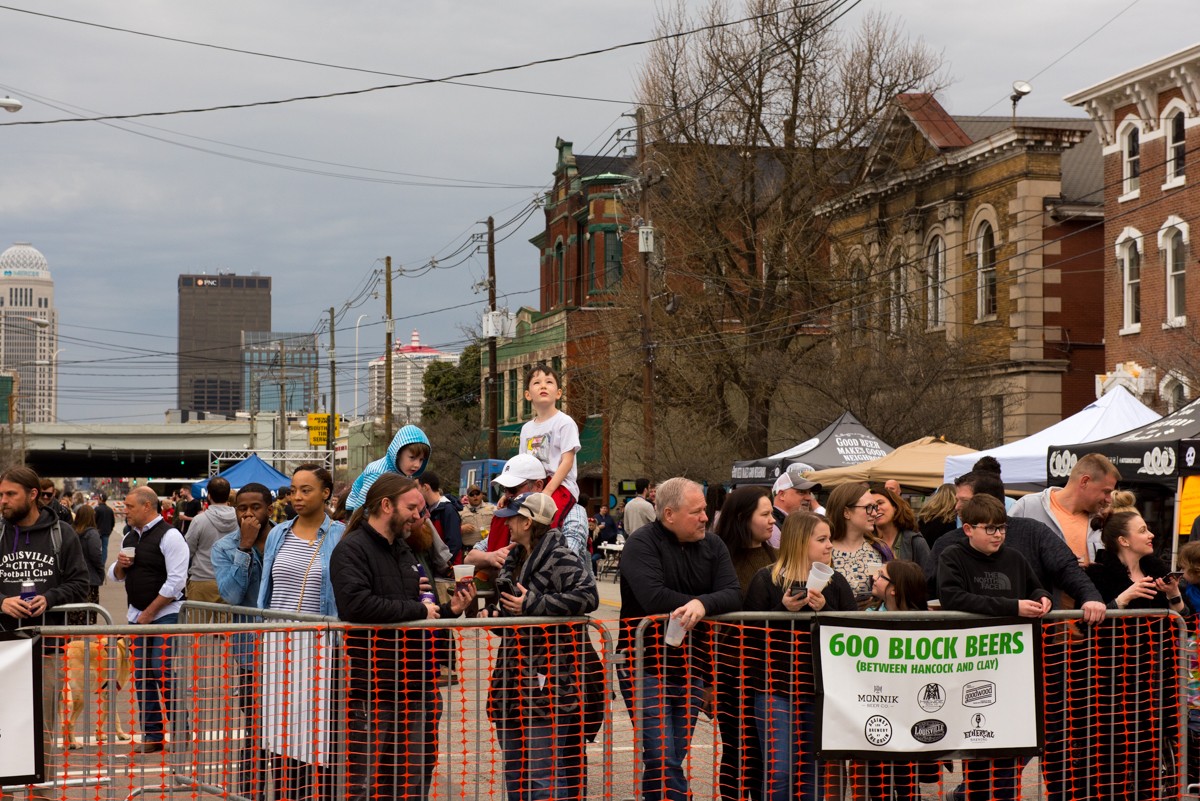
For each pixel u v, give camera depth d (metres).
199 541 11.70
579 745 7.20
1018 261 37.91
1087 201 37.84
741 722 7.09
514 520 7.32
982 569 7.44
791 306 40.38
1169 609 7.84
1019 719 7.27
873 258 42.44
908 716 7.12
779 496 9.43
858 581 8.47
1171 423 13.23
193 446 97.00
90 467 111.38
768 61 39.00
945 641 7.17
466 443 67.50
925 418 32.50
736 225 40.56
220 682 7.50
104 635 6.70
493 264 50.06
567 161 58.53
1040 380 37.66
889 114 40.94
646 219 35.41
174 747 7.62
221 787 7.31
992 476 10.28
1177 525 12.38
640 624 7.05
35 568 8.45
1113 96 34.09
